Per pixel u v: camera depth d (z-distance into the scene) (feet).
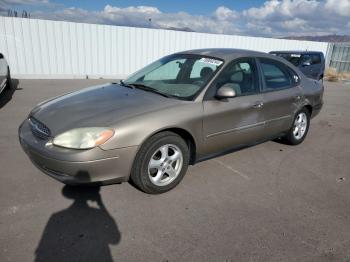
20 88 32.40
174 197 10.57
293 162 14.39
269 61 14.55
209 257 7.71
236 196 10.87
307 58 41.24
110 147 9.16
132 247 7.96
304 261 7.73
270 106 13.87
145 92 12.00
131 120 9.62
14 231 8.35
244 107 12.57
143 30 47.34
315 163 14.42
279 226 9.16
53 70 42.57
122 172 9.60
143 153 9.87
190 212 9.70
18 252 7.58
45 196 10.17
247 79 13.20
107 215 9.29
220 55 13.01
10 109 22.48
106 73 46.34
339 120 24.18
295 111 15.58
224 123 11.98
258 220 9.43
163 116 10.14
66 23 41.57
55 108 10.87
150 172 10.39
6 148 14.30
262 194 11.12
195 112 10.95
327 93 41.01
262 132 14.01
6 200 9.83
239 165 13.67
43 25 40.27
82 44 43.42
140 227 8.80
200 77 12.23
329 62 73.20
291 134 16.14
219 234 8.64
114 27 45.01
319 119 24.34
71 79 42.96
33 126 10.43
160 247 8.00
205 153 11.93
